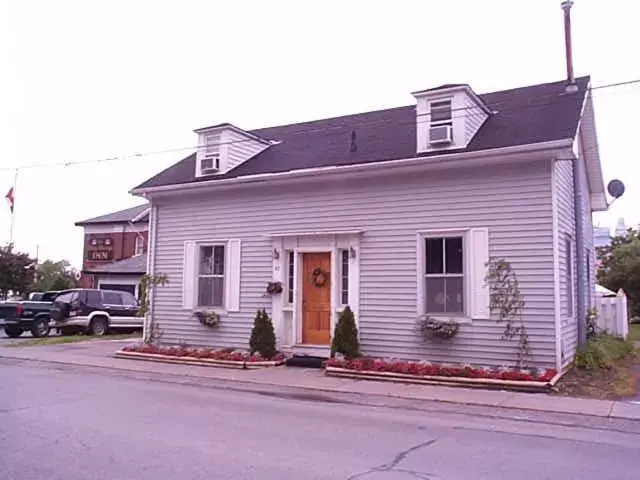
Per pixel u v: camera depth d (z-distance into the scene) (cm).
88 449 609
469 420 812
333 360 1216
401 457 602
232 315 1483
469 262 1188
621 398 960
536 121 1247
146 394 981
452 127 1249
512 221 1153
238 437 677
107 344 1855
